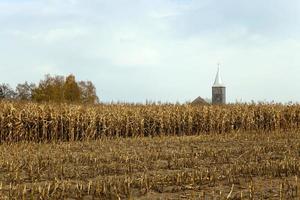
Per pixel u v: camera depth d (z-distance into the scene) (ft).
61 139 94.48
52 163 53.31
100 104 109.81
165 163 54.13
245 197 34.88
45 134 92.94
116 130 101.86
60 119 94.22
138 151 66.74
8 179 43.19
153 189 38.06
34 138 92.79
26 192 36.52
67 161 55.21
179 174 43.50
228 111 115.65
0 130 89.81
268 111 119.85
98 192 36.11
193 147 73.20
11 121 90.33
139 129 104.63
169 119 108.68
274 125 120.26
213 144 78.74
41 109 93.09
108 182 40.32
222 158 57.82
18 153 65.05
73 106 98.68
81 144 81.92
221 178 43.09
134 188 38.40
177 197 35.14
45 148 74.02
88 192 36.52
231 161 55.57
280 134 98.94
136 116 103.86
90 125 96.99
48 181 42.04
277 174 45.06
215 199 34.32
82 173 46.73
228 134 103.91
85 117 96.63
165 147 73.77
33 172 46.98
